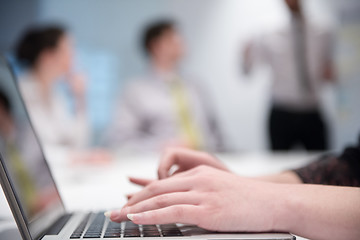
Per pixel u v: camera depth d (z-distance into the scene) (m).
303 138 3.51
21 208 0.34
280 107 3.54
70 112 3.38
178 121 3.47
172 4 3.69
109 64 3.61
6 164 0.35
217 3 3.67
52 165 1.62
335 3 3.60
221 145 3.60
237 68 3.66
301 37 3.54
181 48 3.63
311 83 3.51
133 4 3.65
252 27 3.63
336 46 3.61
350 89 3.57
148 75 3.59
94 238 0.35
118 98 3.56
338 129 3.55
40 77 3.31
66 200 0.76
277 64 3.56
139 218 0.37
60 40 3.46
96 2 3.61
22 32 3.53
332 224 0.35
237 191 0.38
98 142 3.48
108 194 0.86
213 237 0.35
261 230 0.36
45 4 3.57
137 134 3.45
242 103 3.63
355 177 0.56
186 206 0.37
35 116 3.11
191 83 3.59
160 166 0.57
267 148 3.62
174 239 0.34
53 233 0.39
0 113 0.39
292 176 0.58
